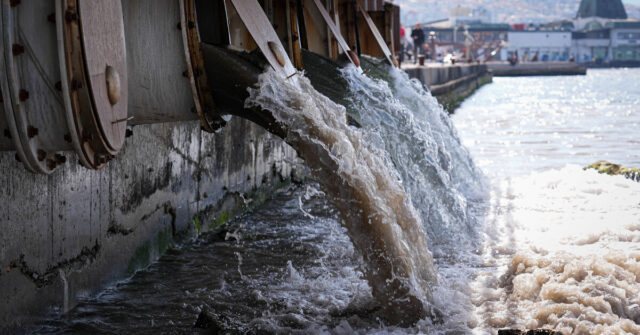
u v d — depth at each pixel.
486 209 8.27
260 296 5.03
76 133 3.14
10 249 3.95
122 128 3.69
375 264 4.32
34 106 3.10
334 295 5.01
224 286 5.33
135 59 4.32
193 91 4.34
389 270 4.31
